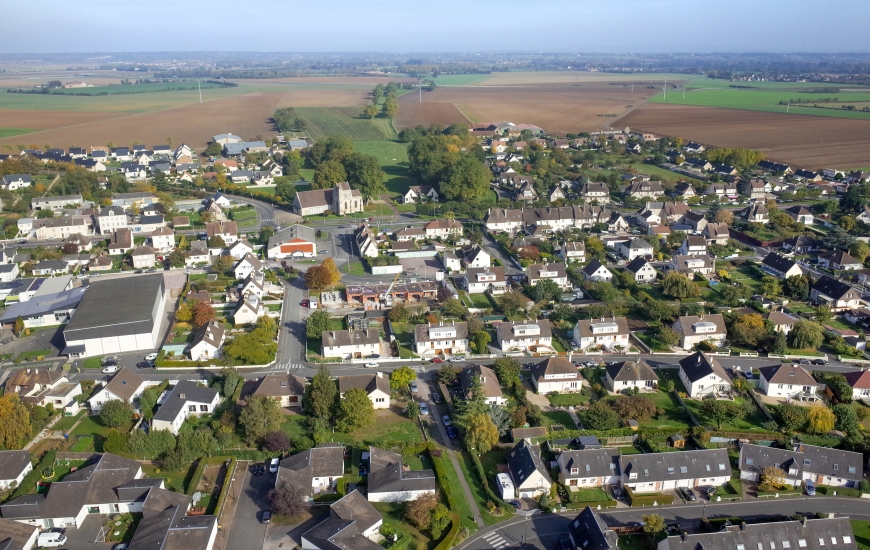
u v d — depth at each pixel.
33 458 119.25
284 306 189.88
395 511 106.94
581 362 156.88
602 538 94.44
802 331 161.12
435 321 172.12
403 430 128.88
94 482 108.00
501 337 163.50
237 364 155.25
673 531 101.31
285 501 102.62
